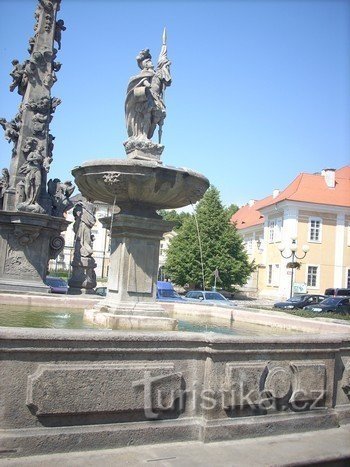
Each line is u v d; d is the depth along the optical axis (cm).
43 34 1792
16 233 1586
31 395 380
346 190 5119
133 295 774
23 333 380
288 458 420
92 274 1845
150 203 773
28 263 1608
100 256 6253
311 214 4938
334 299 2727
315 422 500
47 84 1762
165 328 754
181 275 4716
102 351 409
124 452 405
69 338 394
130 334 420
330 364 519
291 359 494
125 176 689
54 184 1723
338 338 518
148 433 423
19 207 1572
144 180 691
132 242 778
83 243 1841
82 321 843
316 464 421
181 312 1260
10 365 381
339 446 457
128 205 792
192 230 4756
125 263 775
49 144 1770
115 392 410
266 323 1080
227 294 4981
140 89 792
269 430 471
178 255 4712
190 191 729
